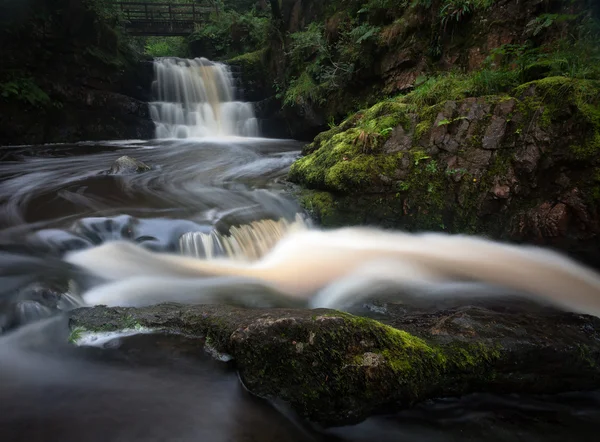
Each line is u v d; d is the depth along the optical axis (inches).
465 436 98.2
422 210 226.2
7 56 440.5
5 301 142.0
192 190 281.7
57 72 485.1
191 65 636.1
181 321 129.6
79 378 108.7
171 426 93.4
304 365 102.7
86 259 182.9
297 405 100.0
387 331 109.0
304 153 353.7
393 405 102.7
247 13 903.7
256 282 181.0
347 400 99.7
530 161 197.0
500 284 178.9
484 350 112.3
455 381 108.4
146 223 213.0
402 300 162.9
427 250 220.5
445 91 250.2
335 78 453.7
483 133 216.1
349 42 445.7
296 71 554.6
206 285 174.7
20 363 114.7
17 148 439.5
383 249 222.7
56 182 296.5
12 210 228.7
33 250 182.4
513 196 202.8
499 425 101.7
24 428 90.9
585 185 179.8
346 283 181.2
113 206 239.9
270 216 238.1
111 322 129.6
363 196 238.2
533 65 224.4
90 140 516.4
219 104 624.4
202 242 202.5
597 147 176.6
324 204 247.8
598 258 185.0
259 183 301.9
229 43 884.6
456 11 323.0
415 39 371.2
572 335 123.1
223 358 115.9
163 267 188.4
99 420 94.3
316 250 222.1
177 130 584.1
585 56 224.1
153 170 346.3
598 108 182.4
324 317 108.0
